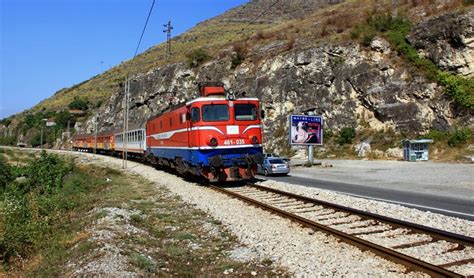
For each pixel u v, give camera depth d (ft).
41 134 391.65
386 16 155.12
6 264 33.53
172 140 81.41
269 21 352.90
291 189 63.05
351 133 141.49
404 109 132.87
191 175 77.30
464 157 108.06
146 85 254.47
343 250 28.53
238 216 41.65
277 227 36.09
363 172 96.68
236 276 26.09
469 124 119.55
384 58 144.46
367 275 23.59
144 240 33.81
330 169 106.73
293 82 163.53
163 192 63.62
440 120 125.08
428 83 130.62
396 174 89.81
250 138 66.85
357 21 169.07
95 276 24.26
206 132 65.10
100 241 31.48
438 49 132.36
